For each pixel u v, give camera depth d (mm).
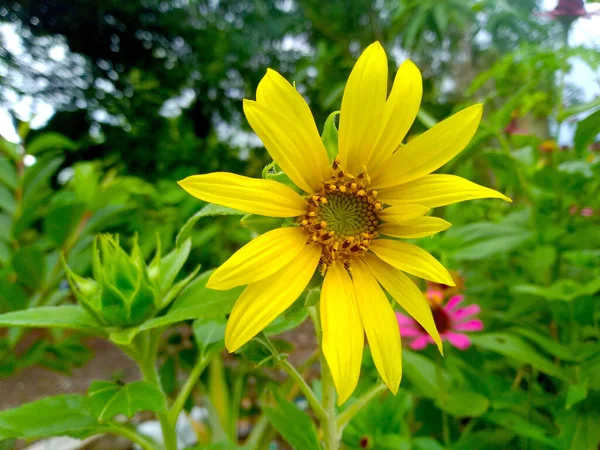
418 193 141
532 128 409
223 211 142
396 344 133
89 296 162
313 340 526
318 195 140
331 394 161
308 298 135
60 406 166
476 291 310
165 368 312
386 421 230
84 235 309
